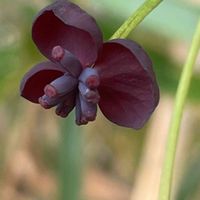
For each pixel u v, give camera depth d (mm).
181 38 317
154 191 371
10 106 403
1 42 344
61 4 212
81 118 217
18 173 416
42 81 218
